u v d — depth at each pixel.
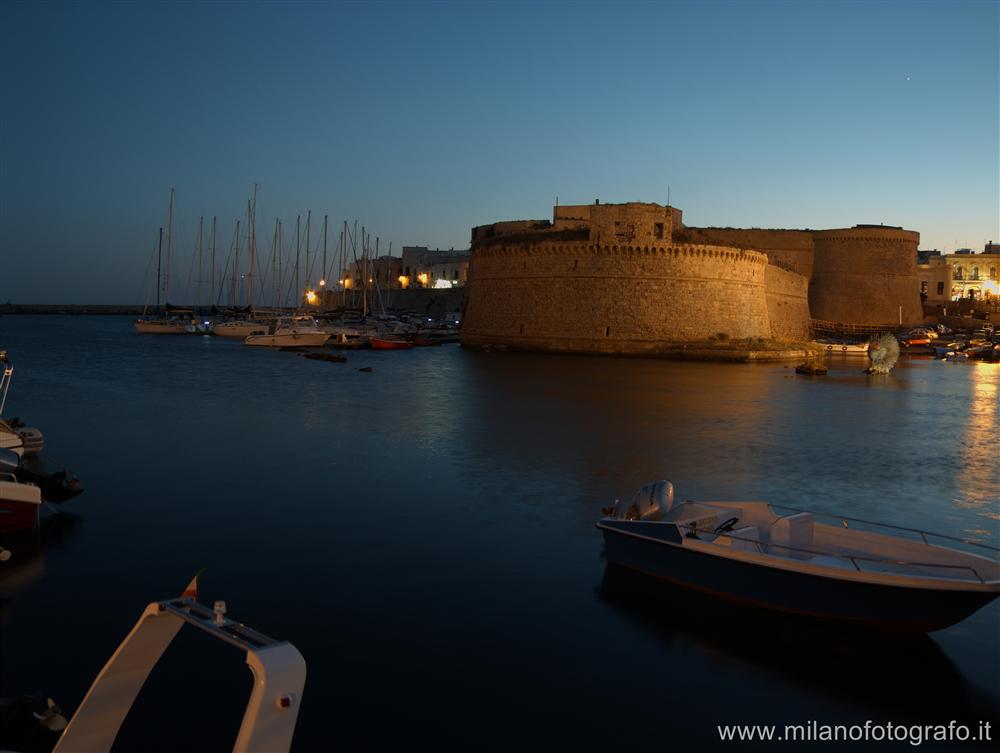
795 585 11.75
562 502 18.94
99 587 13.09
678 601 12.80
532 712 9.59
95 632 11.38
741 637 11.57
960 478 22.69
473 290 85.56
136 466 22.17
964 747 9.02
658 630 11.77
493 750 8.81
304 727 9.16
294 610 12.34
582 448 26.05
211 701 9.66
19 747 8.35
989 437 30.39
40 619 11.80
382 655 10.92
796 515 13.37
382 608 12.48
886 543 12.59
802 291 98.75
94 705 5.88
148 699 9.70
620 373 55.78
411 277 171.88
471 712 9.55
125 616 11.95
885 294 105.44
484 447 25.92
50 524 16.52
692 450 26.12
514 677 10.41
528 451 25.34
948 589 10.62
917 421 34.72
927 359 81.31
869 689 10.21
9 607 12.23
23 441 21.25
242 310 104.31
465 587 13.39
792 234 107.44
